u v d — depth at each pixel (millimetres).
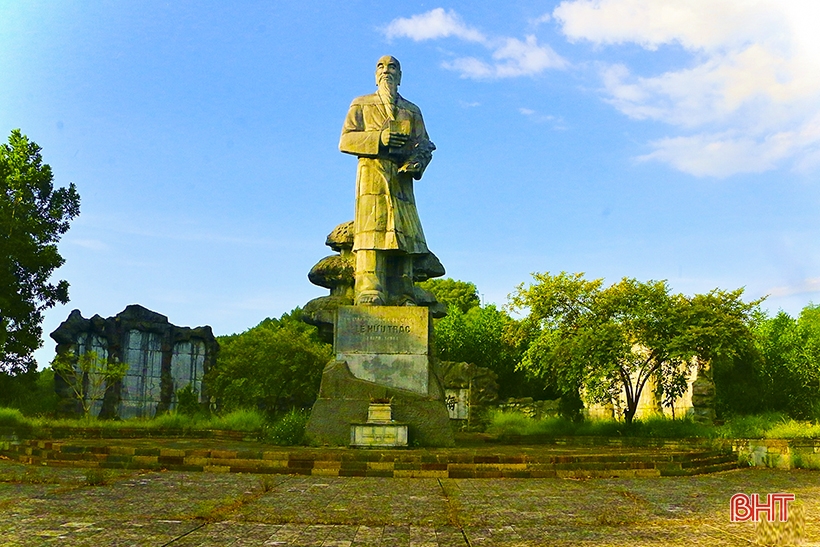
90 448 14812
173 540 7582
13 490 10984
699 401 32281
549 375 35125
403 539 7836
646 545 7633
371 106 23031
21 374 38219
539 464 14273
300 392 41688
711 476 15094
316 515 9148
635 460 15062
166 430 24172
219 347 43719
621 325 29094
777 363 34875
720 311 28469
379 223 22266
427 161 23188
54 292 38875
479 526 8602
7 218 36844
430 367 20312
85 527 8164
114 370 34250
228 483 12070
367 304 21047
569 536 8070
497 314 53125
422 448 17797
